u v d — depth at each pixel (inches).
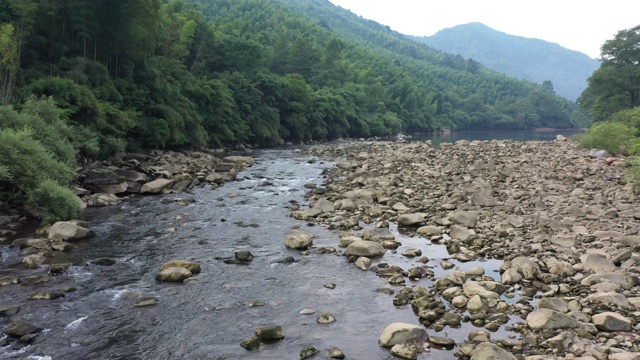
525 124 7352.4
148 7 1782.7
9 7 1385.3
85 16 1578.5
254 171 1501.0
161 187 1104.8
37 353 371.9
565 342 372.5
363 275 563.8
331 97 3752.5
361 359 366.6
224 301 485.4
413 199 998.4
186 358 369.7
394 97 5925.2
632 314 418.9
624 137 1736.0
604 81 3038.9
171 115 1851.6
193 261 610.9
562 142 2316.7
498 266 588.4
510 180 1211.9
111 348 384.8
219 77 2664.9
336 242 705.0
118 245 677.3
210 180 1257.4
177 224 808.3
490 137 4763.8
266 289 519.5
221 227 791.1
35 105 1095.6
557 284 509.7
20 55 1450.5
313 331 417.7
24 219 789.2
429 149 2081.7
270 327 408.2
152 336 406.6
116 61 1770.4
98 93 1517.0
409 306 470.9
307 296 499.5
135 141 1707.7
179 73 2155.5
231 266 595.5
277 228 789.2
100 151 1338.6
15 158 793.6
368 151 2190.0
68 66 1525.6
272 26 6550.2
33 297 477.4
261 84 2893.7
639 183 1005.8
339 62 5369.1
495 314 432.1
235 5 6830.7
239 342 397.1
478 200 930.7
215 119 2252.7
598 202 933.2
